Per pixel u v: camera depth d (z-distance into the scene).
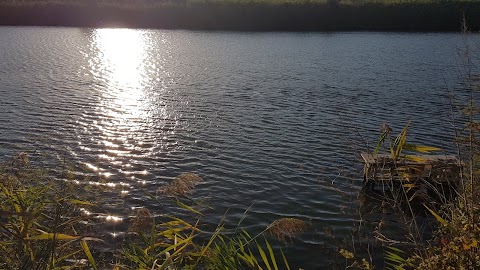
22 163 8.74
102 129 25.52
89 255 5.57
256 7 87.19
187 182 9.62
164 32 81.06
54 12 89.38
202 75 43.16
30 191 6.53
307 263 12.95
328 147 22.98
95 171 19.19
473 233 5.73
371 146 22.44
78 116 28.09
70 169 13.53
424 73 43.53
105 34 76.44
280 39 71.69
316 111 30.20
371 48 61.12
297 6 86.81
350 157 21.38
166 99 33.41
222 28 88.25
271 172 19.81
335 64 49.25
